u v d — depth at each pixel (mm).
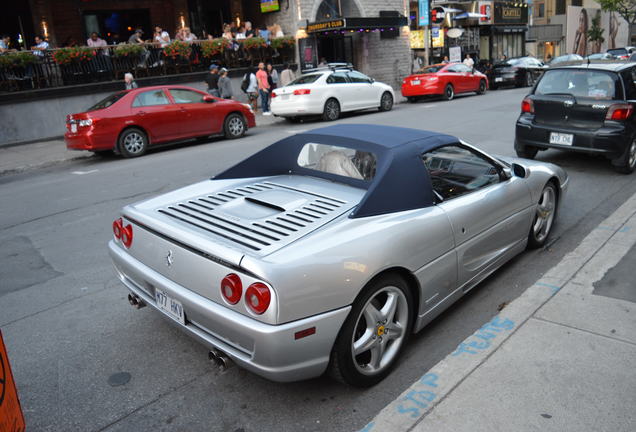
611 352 3076
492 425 2553
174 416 2820
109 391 3061
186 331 2885
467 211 3496
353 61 24953
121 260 3291
